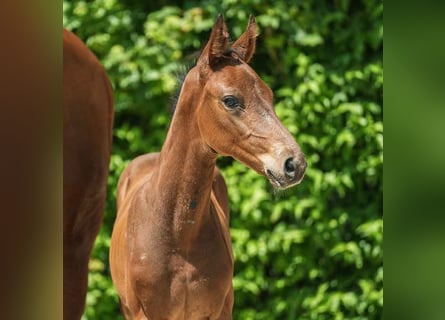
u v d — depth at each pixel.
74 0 7.48
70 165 4.50
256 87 3.70
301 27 7.30
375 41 7.25
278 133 3.55
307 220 7.20
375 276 7.18
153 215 4.17
